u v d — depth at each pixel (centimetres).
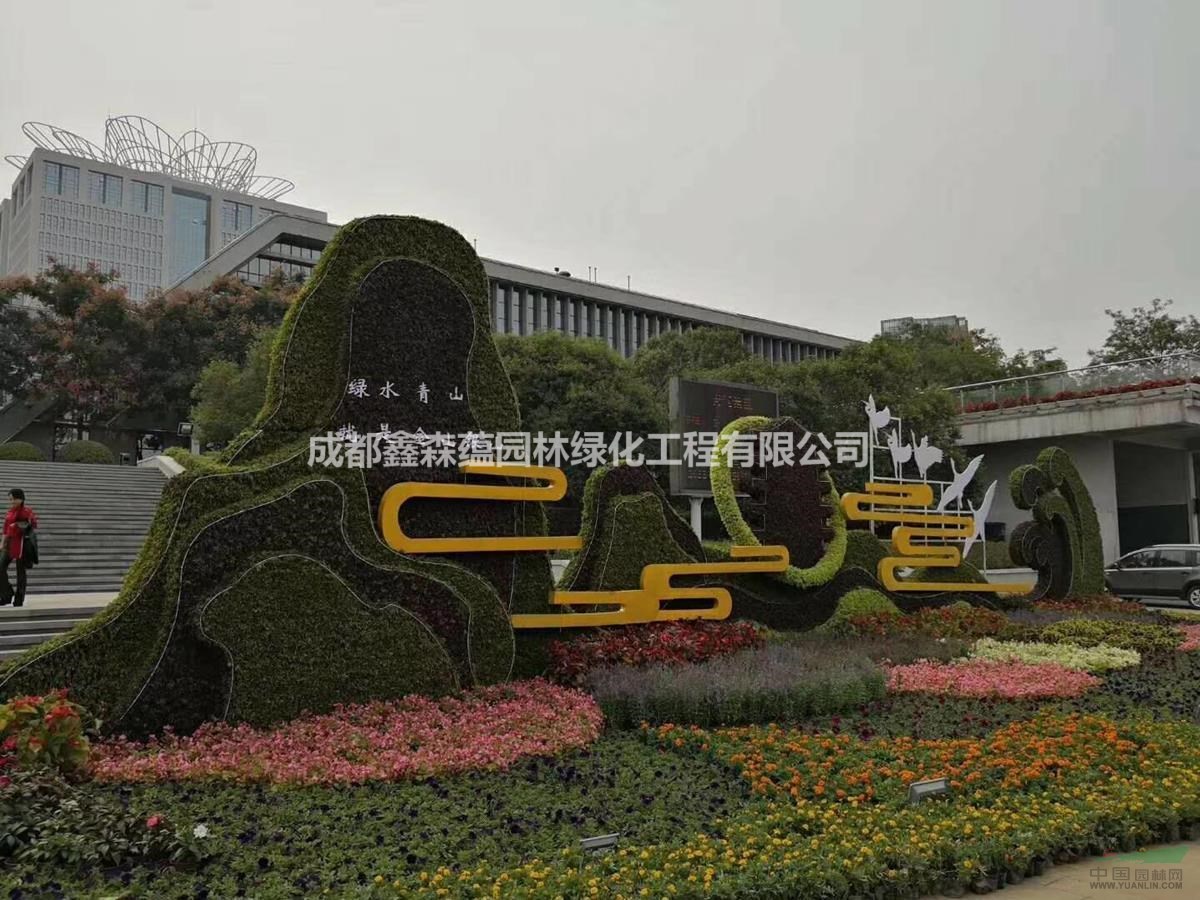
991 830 512
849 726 789
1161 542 3177
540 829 503
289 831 496
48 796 508
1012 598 1569
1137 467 3259
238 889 414
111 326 3388
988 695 925
